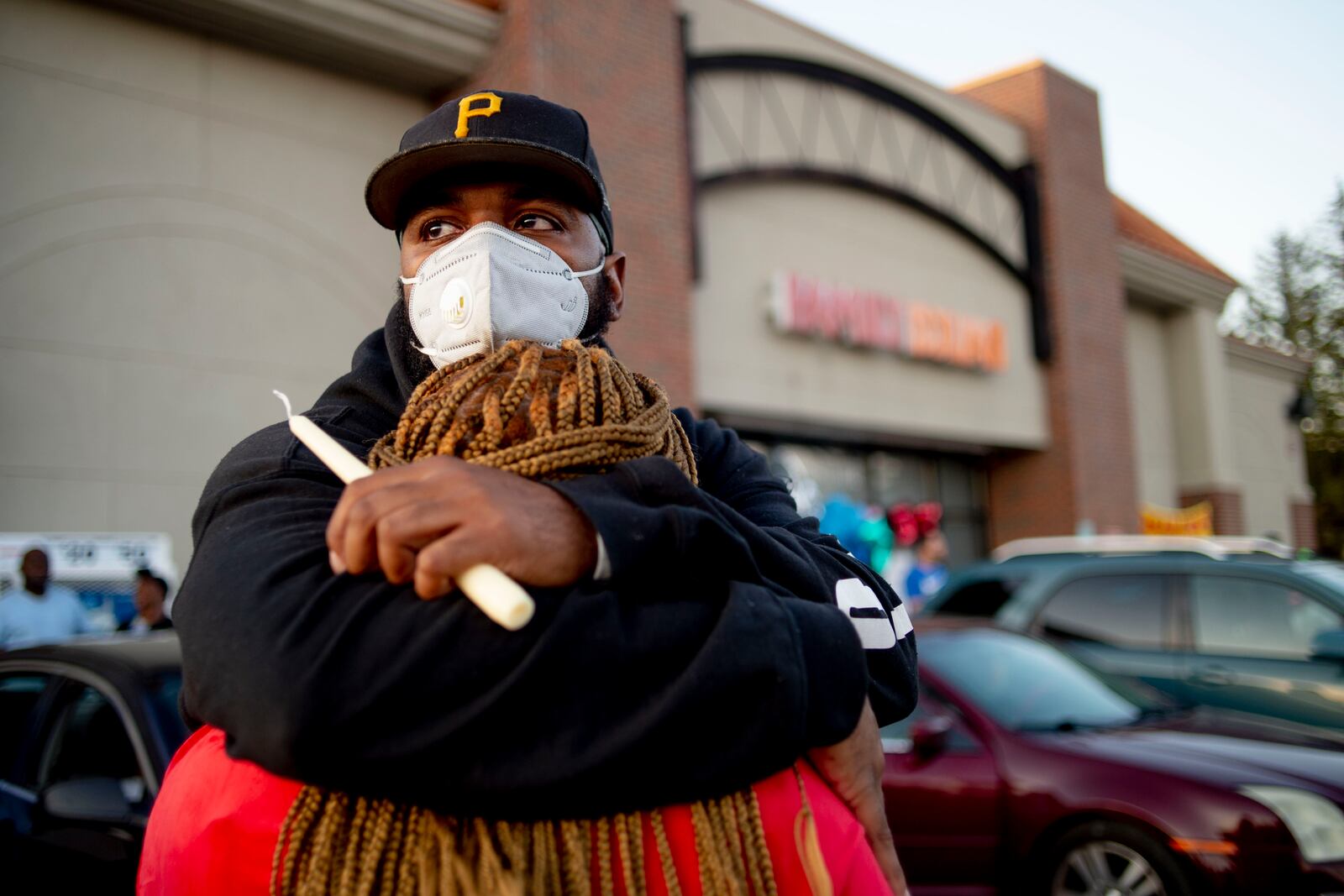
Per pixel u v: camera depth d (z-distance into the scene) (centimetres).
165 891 100
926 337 1268
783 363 1118
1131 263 1596
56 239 681
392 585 90
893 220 1272
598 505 91
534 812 89
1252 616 618
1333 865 376
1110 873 404
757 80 1110
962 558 1438
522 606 82
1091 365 1468
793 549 112
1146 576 667
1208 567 646
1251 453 1872
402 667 85
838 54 1213
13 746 352
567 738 87
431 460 91
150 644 376
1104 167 1550
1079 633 673
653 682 90
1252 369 1914
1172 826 389
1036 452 1452
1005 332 1406
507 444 104
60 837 313
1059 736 445
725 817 95
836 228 1196
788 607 99
